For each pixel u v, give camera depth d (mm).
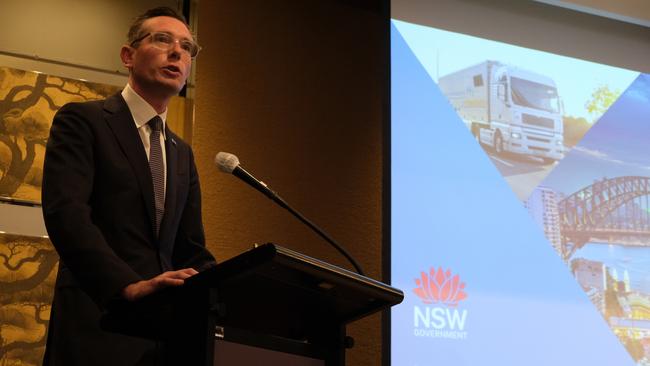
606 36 3752
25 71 2713
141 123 1834
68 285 1586
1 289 2484
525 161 3391
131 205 1685
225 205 2979
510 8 3623
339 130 3271
